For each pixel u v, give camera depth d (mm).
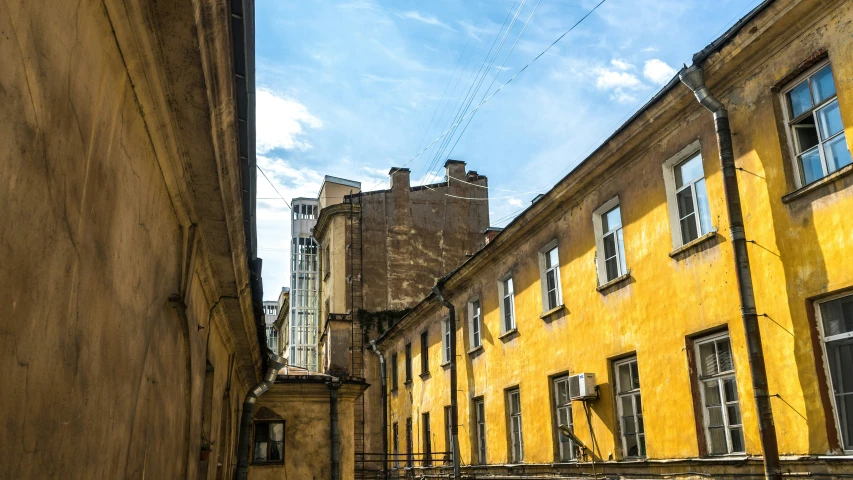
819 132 9383
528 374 17594
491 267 20609
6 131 2488
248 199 7875
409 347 29375
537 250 17578
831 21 9086
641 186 13180
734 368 10555
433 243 35219
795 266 9445
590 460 14242
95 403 3961
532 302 17672
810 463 8945
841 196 8859
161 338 6047
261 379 16969
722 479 10523
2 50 2422
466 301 22672
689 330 11570
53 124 2992
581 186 15156
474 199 36312
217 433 11469
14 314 2668
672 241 12156
